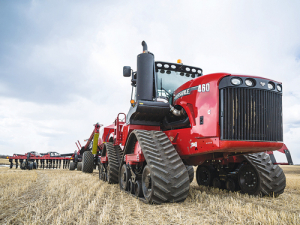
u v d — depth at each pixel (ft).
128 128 17.94
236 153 14.76
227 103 12.60
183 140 14.84
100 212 10.85
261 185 14.93
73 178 27.68
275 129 13.25
